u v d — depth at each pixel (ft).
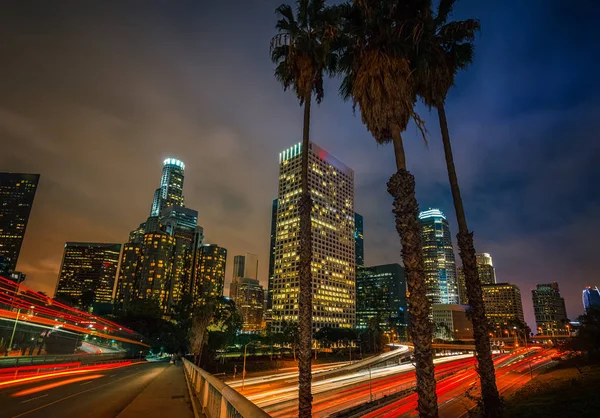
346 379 234.17
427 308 30.48
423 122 36.86
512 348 598.75
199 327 249.34
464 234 44.34
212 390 28.60
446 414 128.47
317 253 612.29
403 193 33.94
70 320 288.10
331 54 52.03
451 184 46.42
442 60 44.78
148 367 173.58
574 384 90.02
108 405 48.37
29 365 130.21
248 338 343.67
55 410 44.27
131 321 403.75
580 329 161.89
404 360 386.73
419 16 40.01
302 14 51.55
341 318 623.36
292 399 147.02
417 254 31.99
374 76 37.93
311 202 47.21
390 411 130.52
